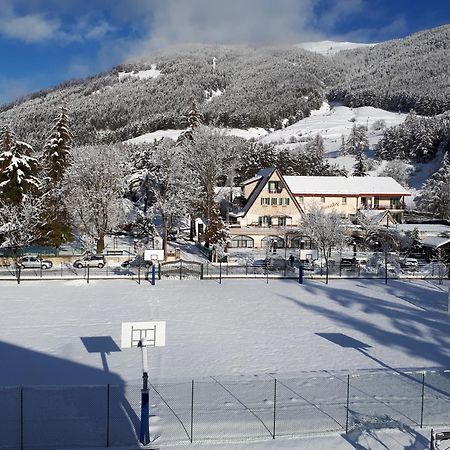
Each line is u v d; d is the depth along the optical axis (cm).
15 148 6800
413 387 2498
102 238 6962
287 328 3694
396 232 7700
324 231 7044
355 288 5191
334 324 3834
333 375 2694
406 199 12800
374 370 2814
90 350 3077
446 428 2048
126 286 5081
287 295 4803
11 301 4353
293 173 11962
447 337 3541
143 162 9506
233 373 2728
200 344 3250
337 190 9194
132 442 1883
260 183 8669
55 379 2592
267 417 2111
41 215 6738
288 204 8550
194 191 7962
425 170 15275
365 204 9250
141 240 7975
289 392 2405
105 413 2114
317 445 1898
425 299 4738
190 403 2239
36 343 3197
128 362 2872
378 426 2048
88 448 1823
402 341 3425
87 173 6988
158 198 7525
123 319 3816
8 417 2055
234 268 6178
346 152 18312
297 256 7262
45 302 4331
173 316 3944
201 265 5662
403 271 6169
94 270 5919
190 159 7838
